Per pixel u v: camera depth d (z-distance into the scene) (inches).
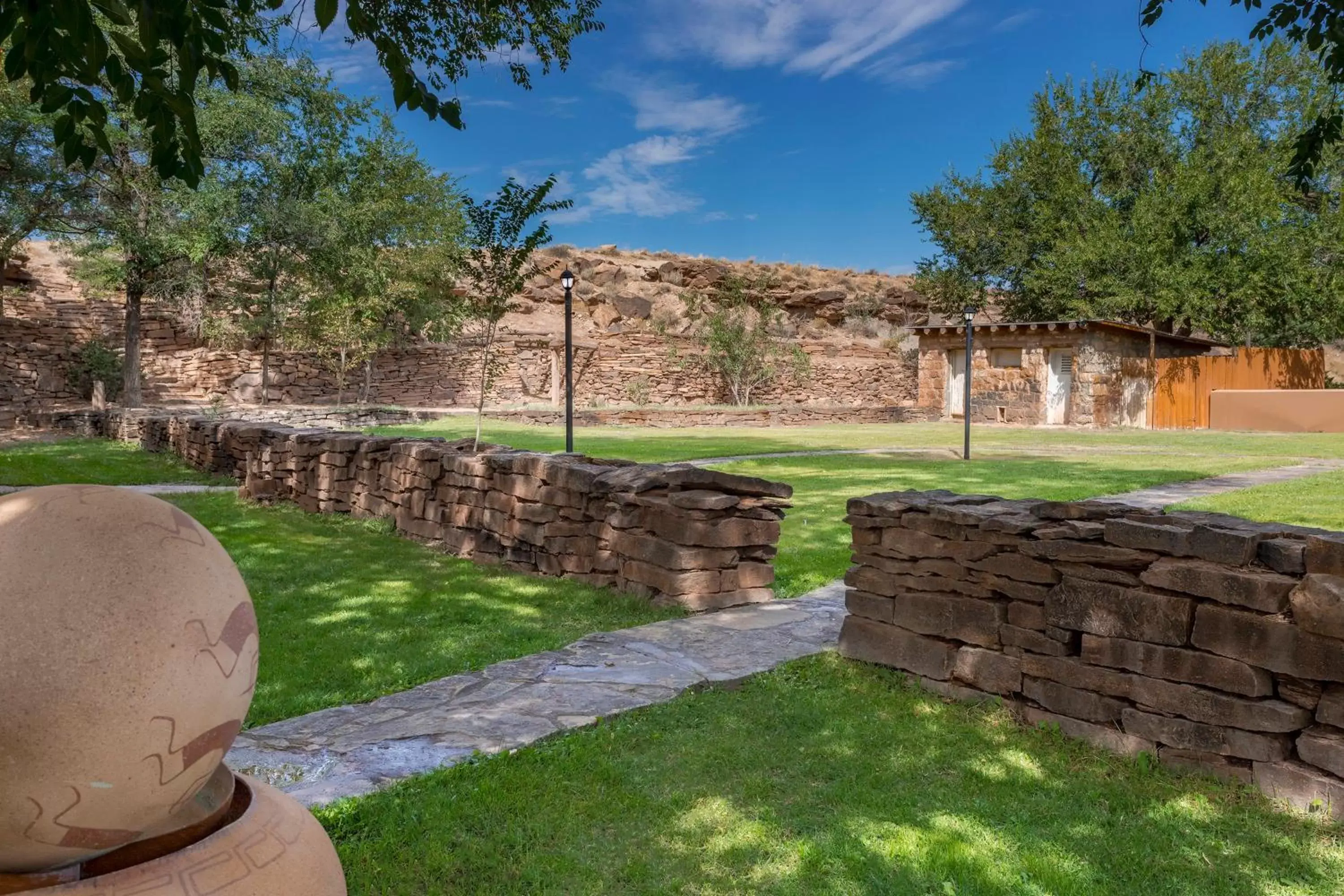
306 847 67.4
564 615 239.1
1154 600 142.3
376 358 1273.4
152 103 143.0
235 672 65.0
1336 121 226.5
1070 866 112.8
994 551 166.9
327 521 401.7
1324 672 123.5
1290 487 464.4
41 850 58.5
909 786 136.7
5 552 59.5
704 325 1487.5
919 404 1337.4
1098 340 1139.3
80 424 874.8
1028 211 1328.7
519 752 144.1
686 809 128.6
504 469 308.2
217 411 892.0
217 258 965.2
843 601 251.6
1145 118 1238.3
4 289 1131.3
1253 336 1285.7
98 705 56.6
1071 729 152.6
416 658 198.4
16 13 127.3
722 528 240.7
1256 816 125.0
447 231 1074.7
